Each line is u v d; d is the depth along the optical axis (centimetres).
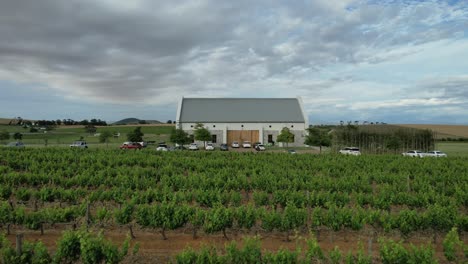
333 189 1938
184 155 3588
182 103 7031
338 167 2792
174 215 1246
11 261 849
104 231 1338
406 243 1248
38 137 8794
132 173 2381
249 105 7112
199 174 2272
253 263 884
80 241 892
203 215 1262
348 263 895
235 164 2905
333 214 1270
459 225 1231
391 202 1627
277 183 1956
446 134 9231
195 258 881
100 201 1767
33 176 2058
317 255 984
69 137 8988
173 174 2244
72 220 1355
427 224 1230
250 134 6581
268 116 6750
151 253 1105
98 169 2648
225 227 1259
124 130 11662
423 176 2350
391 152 5088
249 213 1266
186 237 1290
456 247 1102
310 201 1571
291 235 1321
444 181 2222
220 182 1962
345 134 5497
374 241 1250
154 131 11144
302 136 6650
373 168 2709
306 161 2991
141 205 1323
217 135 6500
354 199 1678
